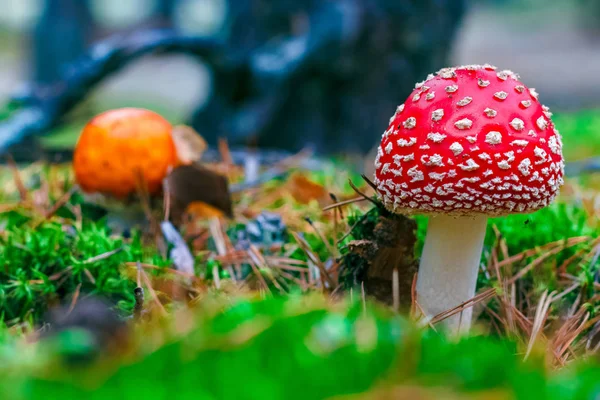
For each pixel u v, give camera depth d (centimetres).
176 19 402
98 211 56
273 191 66
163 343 33
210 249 53
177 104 273
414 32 103
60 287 47
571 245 50
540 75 306
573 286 48
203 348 32
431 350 33
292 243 53
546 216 53
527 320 45
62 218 55
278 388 31
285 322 33
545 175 42
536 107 42
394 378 32
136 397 31
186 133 55
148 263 48
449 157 41
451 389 31
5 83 330
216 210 55
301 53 97
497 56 386
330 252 50
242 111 102
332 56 98
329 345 32
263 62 99
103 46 86
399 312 46
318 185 60
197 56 99
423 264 45
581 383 32
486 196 41
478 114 41
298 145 106
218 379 31
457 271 44
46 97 82
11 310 46
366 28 98
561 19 555
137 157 52
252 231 53
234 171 71
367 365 32
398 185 42
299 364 32
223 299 45
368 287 46
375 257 46
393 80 106
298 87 104
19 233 50
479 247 44
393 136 43
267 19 102
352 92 105
